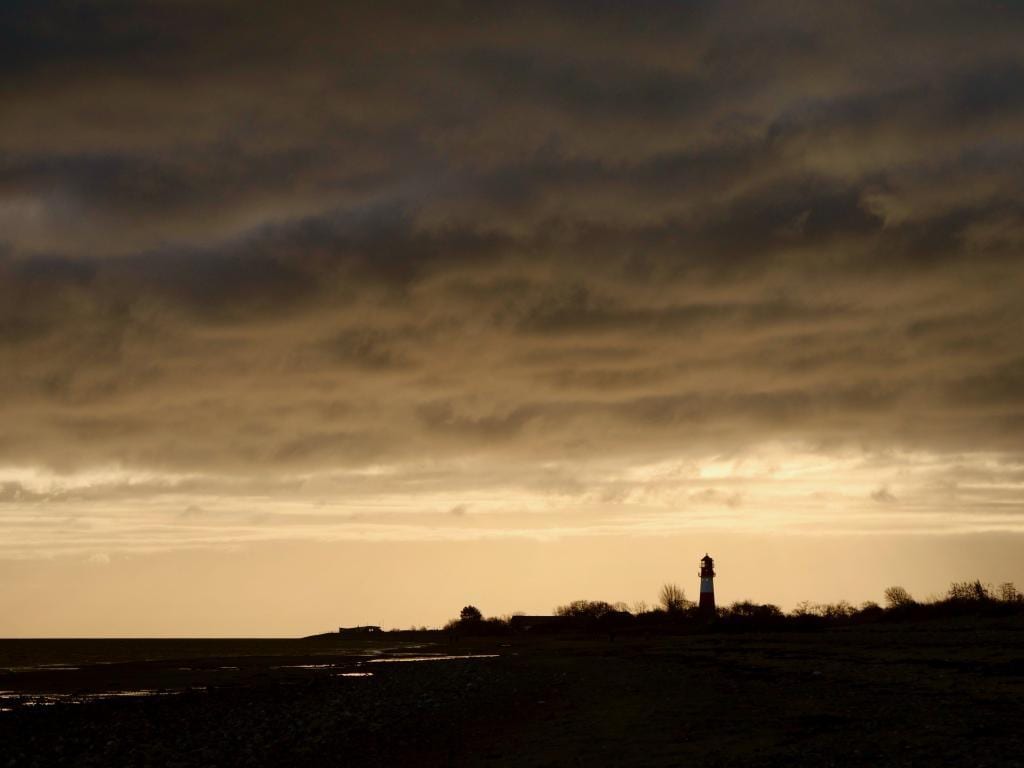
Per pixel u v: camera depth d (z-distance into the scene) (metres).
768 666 69.56
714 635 128.75
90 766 38.16
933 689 48.03
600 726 42.19
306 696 65.06
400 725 47.19
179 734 46.38
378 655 143.00
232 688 73.94
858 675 57.12
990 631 88.44
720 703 48.03
